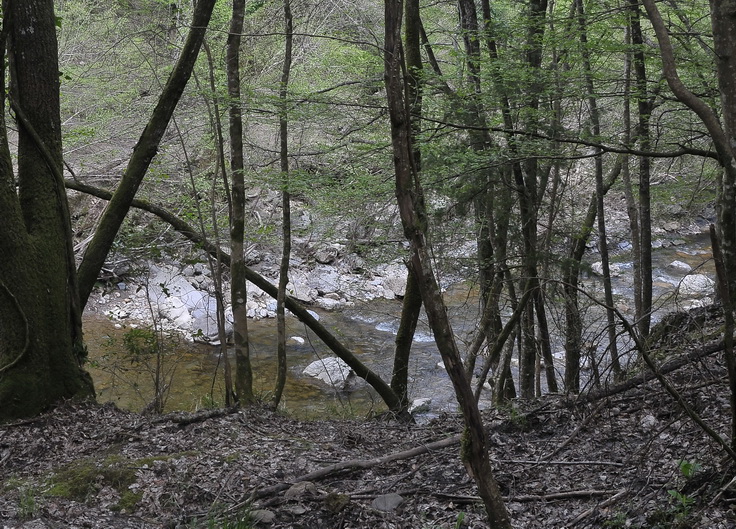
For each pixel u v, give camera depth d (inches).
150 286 546.0
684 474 142.0
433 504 163.6
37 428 210.8
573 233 304.7
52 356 226.1
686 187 390.9
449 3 375.9
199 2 245.9
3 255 219.3
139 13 351.3
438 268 292.8
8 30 221.9
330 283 603.5
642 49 246.1
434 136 252.1
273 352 482.9
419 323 531.5
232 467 183.6
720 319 255.1
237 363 262.8
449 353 111.0
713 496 139.5
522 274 290.0
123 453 195.8
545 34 250.7
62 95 491.2
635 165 422.3
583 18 246.1
